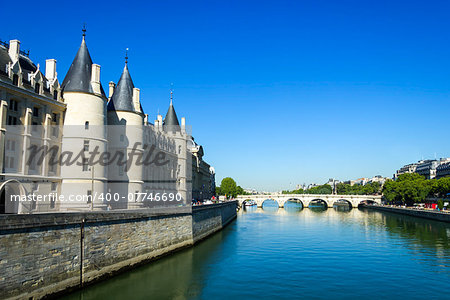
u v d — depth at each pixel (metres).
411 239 63.97
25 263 24.70
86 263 30.34
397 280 36.59
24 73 40.38
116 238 34.62
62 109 43.28
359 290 33.28
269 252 50.75
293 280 36.25
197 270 39.22
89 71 46.19
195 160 111.62
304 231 76.44
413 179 158.88
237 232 74.50
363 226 86.62
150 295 30.58
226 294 31.59
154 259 41.41
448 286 34.62
